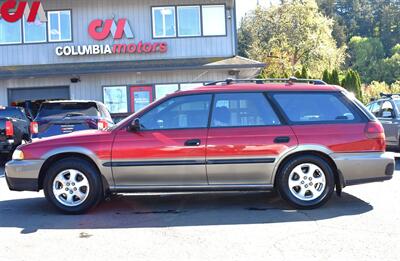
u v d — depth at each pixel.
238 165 7.11
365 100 35.38
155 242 5.79
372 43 85.19
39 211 7.59
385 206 7.38
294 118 7.27
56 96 21.06
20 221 6.95
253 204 7.78
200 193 8.84
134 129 7.18
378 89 48.38
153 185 7.20
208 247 5.54
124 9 21.50
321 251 5.31
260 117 7.27
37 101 21.02
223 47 21.53
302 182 7.22
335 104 7.39
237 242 5.70
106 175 7.18
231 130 7.17
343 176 7.18
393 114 13.33
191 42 21.48
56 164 7.25
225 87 7.40
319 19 47.47
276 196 8.39
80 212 7.27
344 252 5.27
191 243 5.71
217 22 21.55
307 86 7.48
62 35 21.44
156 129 7.22
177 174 7.13
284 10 47.44
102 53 21.27
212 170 7.11
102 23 21.42
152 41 21.42
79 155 7.31
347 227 6.26
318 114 7.32
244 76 23.56
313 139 7.12
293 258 5.10
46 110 12.92
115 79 21.05
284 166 7.17
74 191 7.25
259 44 49.03
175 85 21.03
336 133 7.18
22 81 21.02
